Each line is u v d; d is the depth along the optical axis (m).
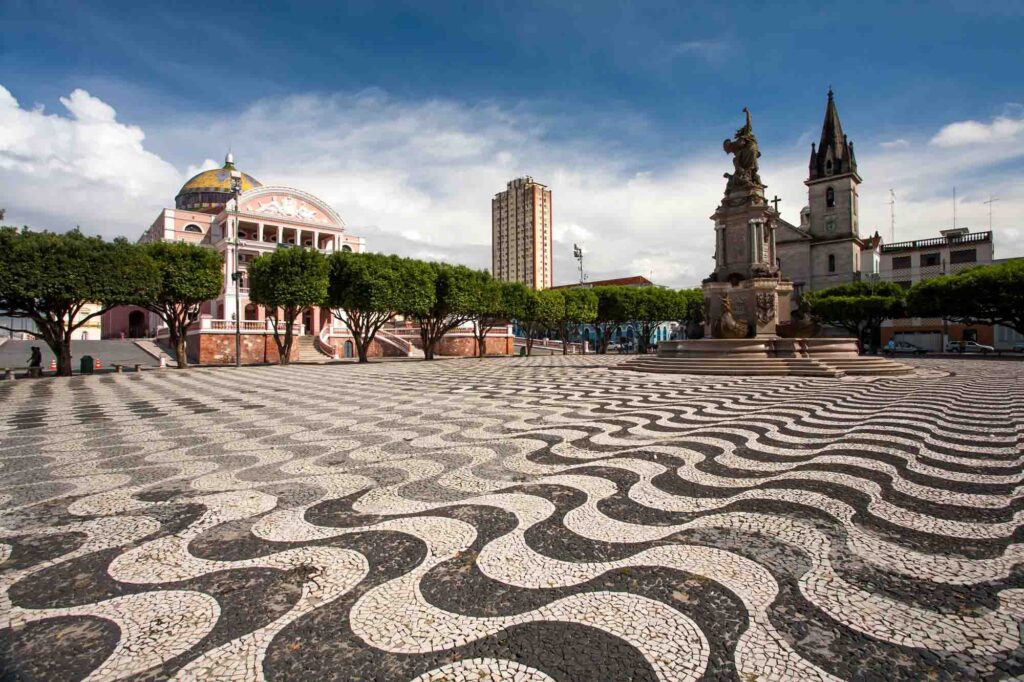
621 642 2.51
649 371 20.89
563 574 3.20
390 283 32.78
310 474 5.57
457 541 3.71
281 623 2.70
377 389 15.02
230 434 7.98
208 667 2.35
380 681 2.24
